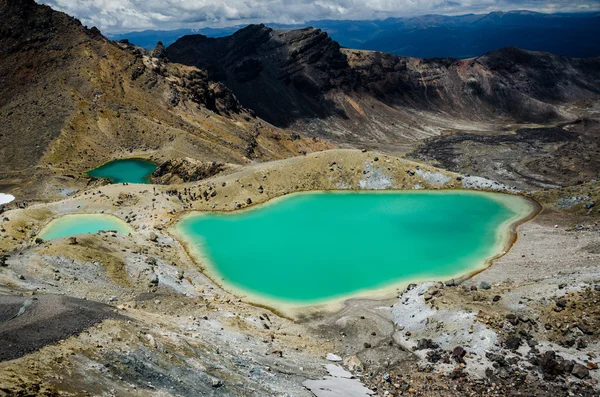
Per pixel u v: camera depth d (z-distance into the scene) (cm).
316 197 13800
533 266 8288
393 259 9669
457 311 6172
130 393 3228
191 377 3769
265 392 4016
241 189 13750
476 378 4756
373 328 6675
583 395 4238
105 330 3897
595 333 5091
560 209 11662
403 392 4678
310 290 8419
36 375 2975
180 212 12531
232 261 9706
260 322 6681
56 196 17375
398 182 14412
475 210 12381
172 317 5634
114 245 8431
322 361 5528
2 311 3909
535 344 5150
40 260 6819
